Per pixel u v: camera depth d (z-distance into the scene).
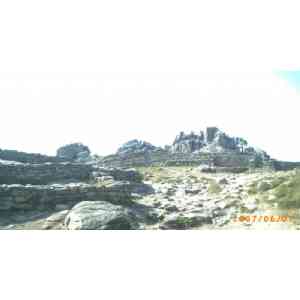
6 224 17.31
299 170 27.61
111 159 47.97
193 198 24.75
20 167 23.28
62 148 56.94
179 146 62.00
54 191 19.86
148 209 21.33
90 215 16.91
